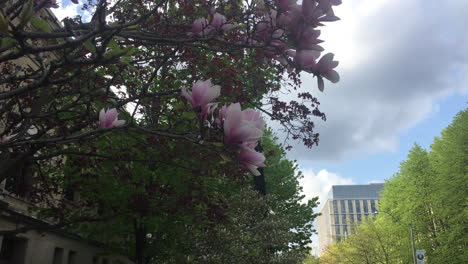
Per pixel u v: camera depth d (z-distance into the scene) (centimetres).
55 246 1736
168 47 620
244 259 1647
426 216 3847
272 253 1848
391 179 4972
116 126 331
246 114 249
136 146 670
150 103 657
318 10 250
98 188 1214
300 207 2428
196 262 1541
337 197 19362
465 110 3912
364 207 18962
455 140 3769
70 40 264
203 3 505
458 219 3394
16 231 554
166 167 1129
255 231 1738
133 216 1257
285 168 2480
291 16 260
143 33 390
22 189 973
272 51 299
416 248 3872
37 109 467
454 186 3528
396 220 3991
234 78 689
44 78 292
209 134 258
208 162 426
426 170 3969
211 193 1287
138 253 1448
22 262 1501
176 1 546
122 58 289
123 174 866
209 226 1447
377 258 4409
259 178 2012
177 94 630
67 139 340
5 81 405
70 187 1206
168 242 1512
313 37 260
